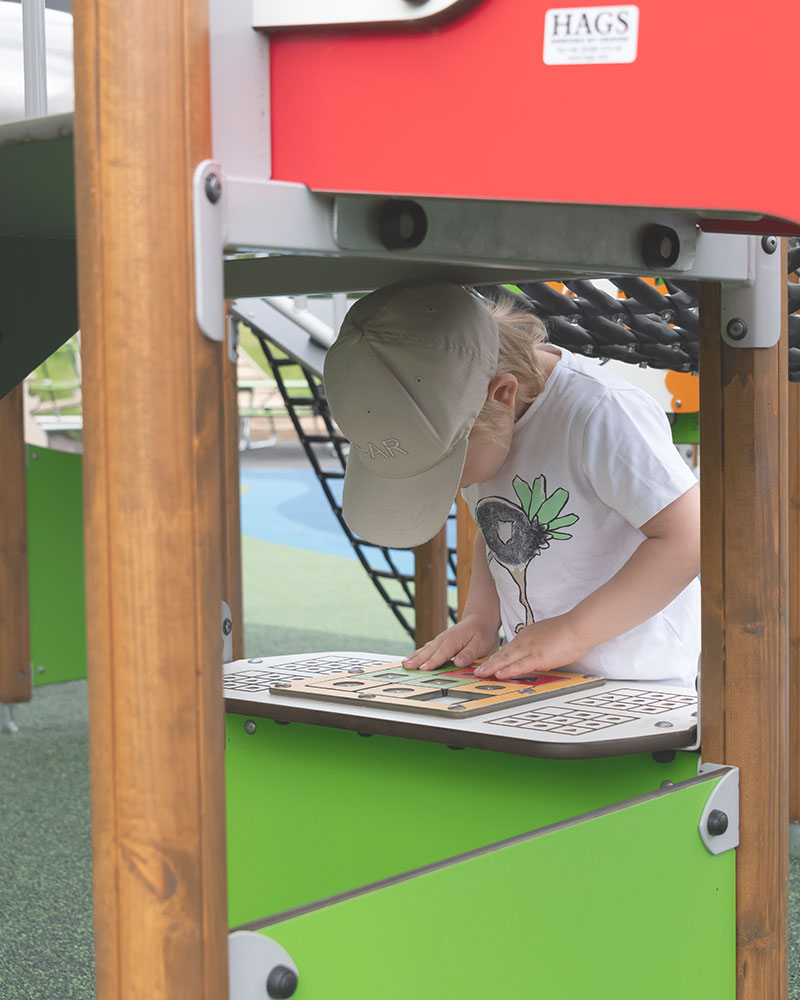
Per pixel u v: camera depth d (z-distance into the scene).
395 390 1.94
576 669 2.30
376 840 2.11
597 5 1.16
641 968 1.68
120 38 1.11
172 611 1.13
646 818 1.67
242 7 1.21
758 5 1.12
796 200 1.12
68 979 3.14
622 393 2.28
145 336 1.12
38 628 6.21
